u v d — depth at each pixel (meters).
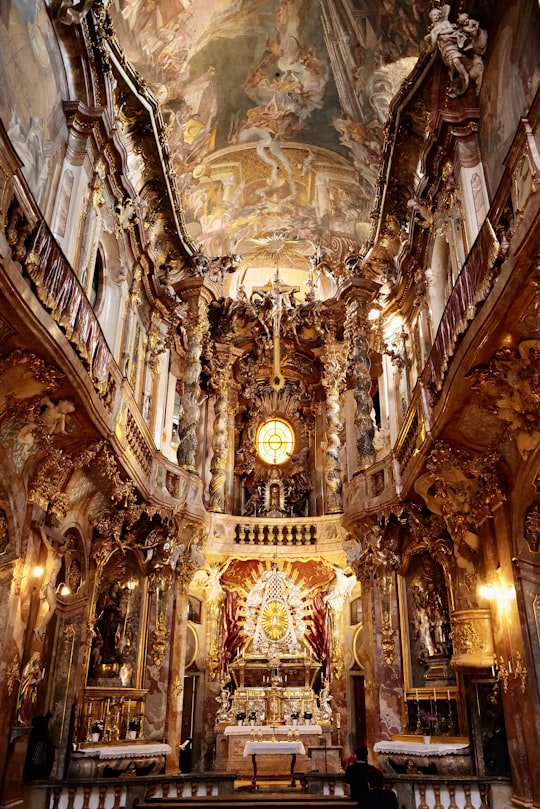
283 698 20.75
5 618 10.48
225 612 22.00
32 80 10.70
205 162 20.20
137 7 14.07
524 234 7.91
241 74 17.80
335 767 17.50
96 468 13.41
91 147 13.03
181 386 23.56
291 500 24.64
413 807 11.40
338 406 23.50
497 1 11.59
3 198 8.00
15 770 10.66
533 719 10.54
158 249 20.25
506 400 10.25
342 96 17.89
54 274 9.81
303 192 22.11
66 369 10.13
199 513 18.83
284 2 15.95
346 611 21.70
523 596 11.17
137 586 17.31
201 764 20.23
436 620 16.12
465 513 13.22
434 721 15.27
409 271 17.52
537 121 8.59
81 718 14.00
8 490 10.76
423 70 13.93
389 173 16.94
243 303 24.16
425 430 13.12
